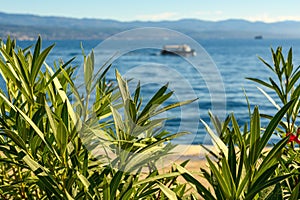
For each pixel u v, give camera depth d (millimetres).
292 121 1676
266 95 1750
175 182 1677
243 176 1228
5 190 1442
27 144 1535
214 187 1290
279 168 1678
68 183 1316
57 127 1241
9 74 1349
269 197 1264
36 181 1383
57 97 1475
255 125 1158
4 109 1512
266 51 76750
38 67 1358
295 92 1642
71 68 1579
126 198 1270
